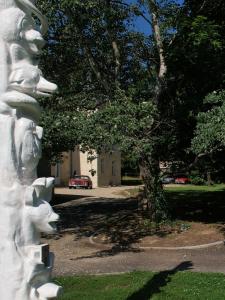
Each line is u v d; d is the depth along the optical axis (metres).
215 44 14.33
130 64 18.52
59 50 17.14
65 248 15.34
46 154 16.34
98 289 9.45
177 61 16.84
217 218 19.11
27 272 4.11
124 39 17.86
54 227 4.30
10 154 4.20
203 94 16.92
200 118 14.29
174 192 32.75
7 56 4.32
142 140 14.77
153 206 17.98
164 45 16.95
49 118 14.88
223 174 20.09
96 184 45.97
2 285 4.09
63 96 17.17
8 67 4.33
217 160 17.42
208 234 16.34
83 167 46.22
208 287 9.38
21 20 4.38
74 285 9.70
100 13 15.74
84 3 14.94
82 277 10.48
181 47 15.82
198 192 32.44
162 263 12.77
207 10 16.41
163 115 17.34
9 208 4.16
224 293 8.90
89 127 14.64
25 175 4.32
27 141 4.30
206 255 13.85
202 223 17.97
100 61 18.19
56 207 26.39
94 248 15.29
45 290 4.17
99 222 19.84
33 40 4.47
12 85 4.34
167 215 17.95
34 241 4.26
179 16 15.59
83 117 15.12
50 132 14.88
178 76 17.42
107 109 14.52
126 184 51.66
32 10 4.55
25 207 4.22
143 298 8.62
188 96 17.42
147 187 18.12
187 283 9.70
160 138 16.25
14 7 4.43
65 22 16.36
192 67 16.77
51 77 17.36
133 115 14.57
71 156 45.66
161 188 18.08
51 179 4.41
